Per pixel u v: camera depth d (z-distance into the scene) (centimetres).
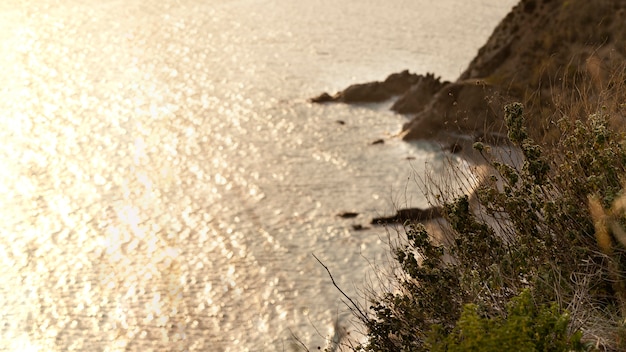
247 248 2723
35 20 6481
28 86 4881
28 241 2928
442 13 6994
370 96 4194
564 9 3372
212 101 4472
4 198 3319
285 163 3525
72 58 5466
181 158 3688
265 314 2286
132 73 5091
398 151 3466
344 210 2955
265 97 4469
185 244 2817
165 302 2433
